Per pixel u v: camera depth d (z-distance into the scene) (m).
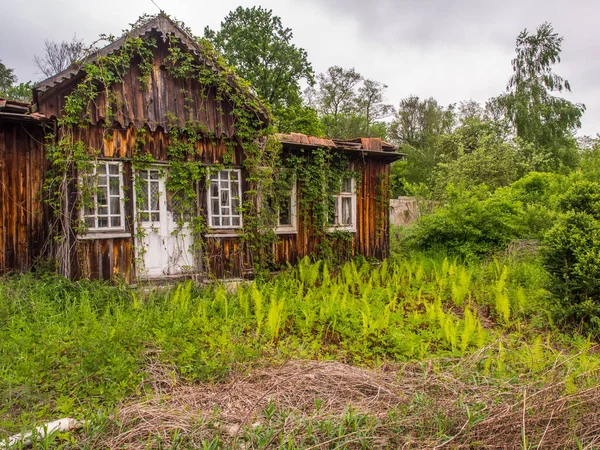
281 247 10.44
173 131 8.16
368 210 12.13
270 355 4.97
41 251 7.93
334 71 40.16
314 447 2.99
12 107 7.36
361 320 6.34
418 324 6.44
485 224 11.98
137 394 3.93
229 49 23.12
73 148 7.21
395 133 42.03
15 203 7.84
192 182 8.45
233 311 6.73
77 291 6.95
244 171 9.10
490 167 22.08
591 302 6.12
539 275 8.66
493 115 32.91
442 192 21.83
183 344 4.91
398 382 4.17
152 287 7.50
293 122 22.91
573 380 3.87
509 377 4.21
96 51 7.45
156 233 8.09
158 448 3.03
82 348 4.39
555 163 26.28
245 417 3.39
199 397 3.89
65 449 3.06
